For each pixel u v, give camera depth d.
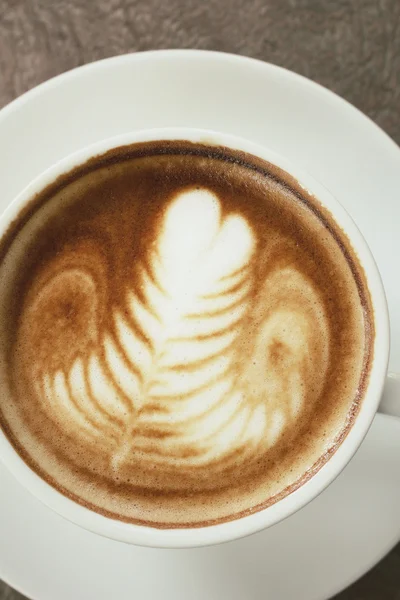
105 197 0.21
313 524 0.22
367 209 0.22
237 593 0.22
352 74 0.25
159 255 0.21
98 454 0.21
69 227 0.21
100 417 0.21
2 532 0.22
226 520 0.20
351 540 0.22
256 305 0.21
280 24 0.25
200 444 0.21
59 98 0.22
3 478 0.22
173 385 0.21
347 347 0.21
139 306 0.21
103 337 0.21
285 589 0.22
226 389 0.21
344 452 0.20
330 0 0.25
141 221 0.21
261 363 0.21
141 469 0.21
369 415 0.20
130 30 0.25
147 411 0.21
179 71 0.22
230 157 0.21
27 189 0.21
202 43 0.25
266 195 0.21
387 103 0.25
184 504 0.21
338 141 0.22
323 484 0.20
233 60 0.22
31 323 0.21
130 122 0.22
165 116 0.22
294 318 0.21
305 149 0.22
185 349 0.21
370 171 0.22
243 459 0.21
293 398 0.21
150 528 0.20
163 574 0.22
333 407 0.21
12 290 0.21
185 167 0.21
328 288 0.21
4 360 0.21
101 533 0.20
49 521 0.22
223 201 0.21
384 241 0.22
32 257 0.21
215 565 0.22
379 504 0.22
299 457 0.21
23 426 0.21
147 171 0.21
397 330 0.22
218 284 0.21
